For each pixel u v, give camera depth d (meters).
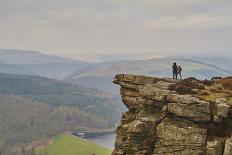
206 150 67.56
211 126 70.00
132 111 82.06
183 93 76.50
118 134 76.69
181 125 70.88
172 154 69.62
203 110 70.06
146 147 71.81
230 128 69.56
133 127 72.56
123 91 84.25
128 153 72.44
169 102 73.69
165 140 70.62
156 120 73.44
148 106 77.25
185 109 70.88
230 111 69.62
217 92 78.00
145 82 83.62
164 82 81.12
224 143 67.19
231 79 85.06
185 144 69.12
